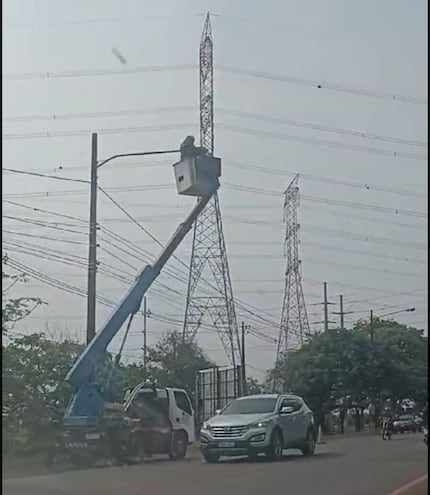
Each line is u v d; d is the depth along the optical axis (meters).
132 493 16.05
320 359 49.25
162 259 26.72
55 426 23.67
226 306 45.50
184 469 21.19
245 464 22.67
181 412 26.86
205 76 33.38
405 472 19.86
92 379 24.73
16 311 27.75
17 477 19.20
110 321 25.56
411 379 47.78
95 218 27.67
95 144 28.41
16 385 25.45
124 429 24.41
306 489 16.52
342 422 48.94
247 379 50.38
